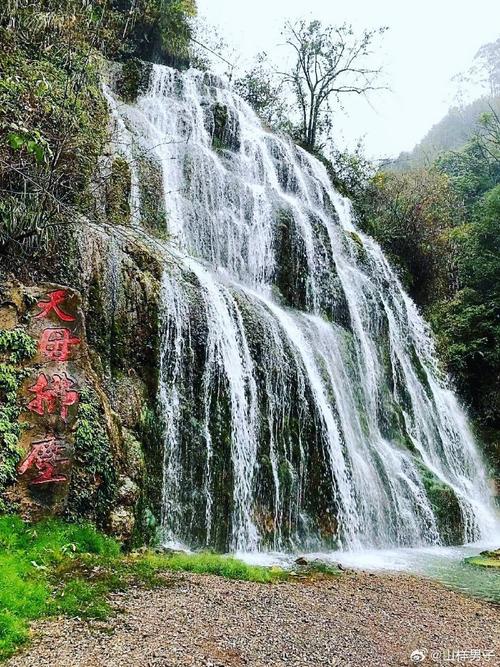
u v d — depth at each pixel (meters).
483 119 40.25
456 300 24.39
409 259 26.25
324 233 18.50
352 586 8.75
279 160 21.58
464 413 21.09
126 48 21.28
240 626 6.23
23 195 9.40
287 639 6.12
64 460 8.10
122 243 11.35
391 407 16.59
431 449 17.83
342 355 15.54
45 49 12.09
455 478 17.50
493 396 21.48
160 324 10.98
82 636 5.44
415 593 8.86
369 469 13.73
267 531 11.13
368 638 6.56
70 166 11.15
